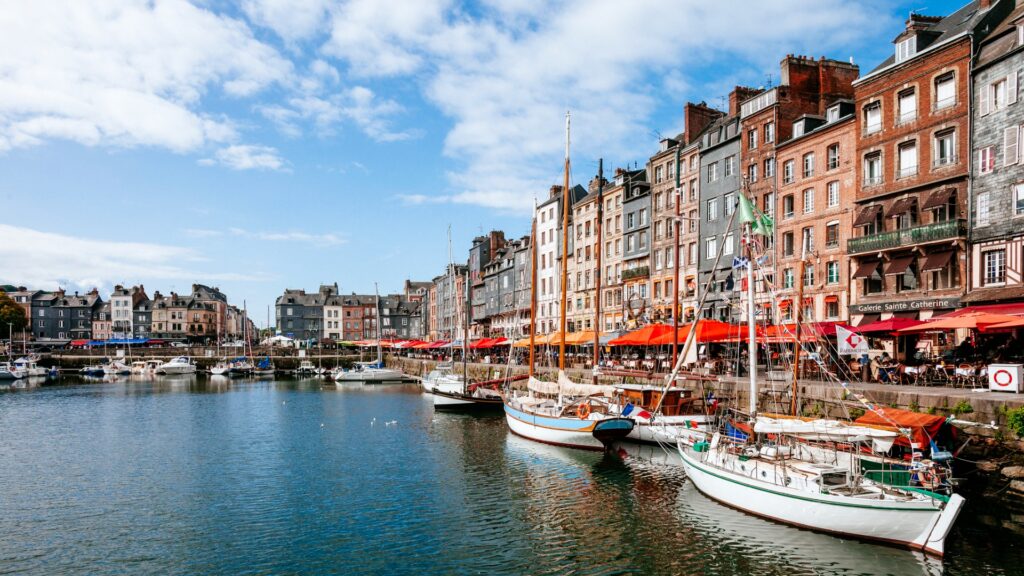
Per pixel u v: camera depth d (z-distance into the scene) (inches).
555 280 3186.5
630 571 658.8
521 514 852.0
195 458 1267.2
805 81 1850.4
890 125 1464.1
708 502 859.4
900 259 1407.5
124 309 6205.7
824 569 639.8
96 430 1657.2
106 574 682.8
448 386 2293.3
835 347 1317.7
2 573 685.3
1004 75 1210.6
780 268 1788.9
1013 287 1170.0
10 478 1104.2
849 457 784.9
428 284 7052.2
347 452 1304.1
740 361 1472.7
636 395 1245.7
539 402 1449.3
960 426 841.5
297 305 6579.7
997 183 1219.9
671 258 2288.4
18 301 6107.3
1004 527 714.8
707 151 2122.3
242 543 768.9
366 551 735.7
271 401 2400.3
